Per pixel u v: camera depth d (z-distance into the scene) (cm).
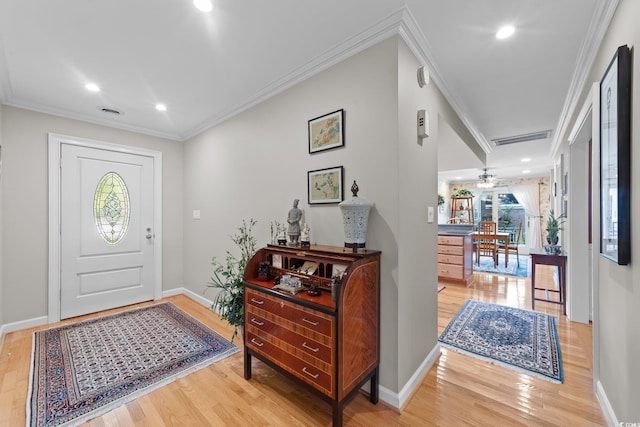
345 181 194
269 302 179
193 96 267
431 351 214
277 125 246
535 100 279
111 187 338
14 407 167
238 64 212
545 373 200
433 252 219
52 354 226
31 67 214
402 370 173
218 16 162
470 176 783
